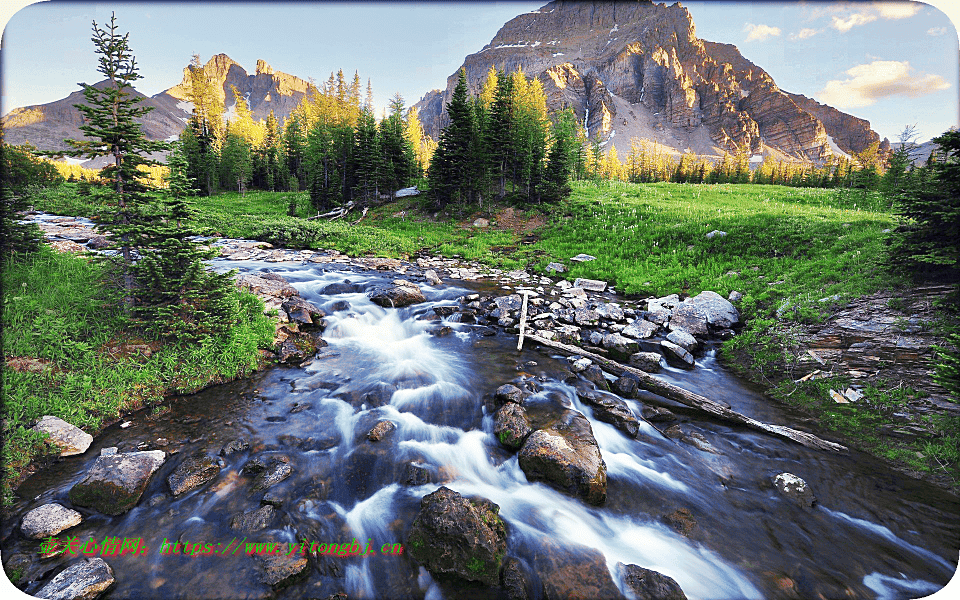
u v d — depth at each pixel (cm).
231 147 5697
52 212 2566
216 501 521
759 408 844
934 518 536
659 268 1831
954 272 932
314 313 1200
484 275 1980
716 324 1271
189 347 845
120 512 493
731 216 2169
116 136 758
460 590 422
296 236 2461
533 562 456
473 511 473
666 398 878
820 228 1680
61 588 381
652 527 521
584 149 5828
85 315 842
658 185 4253
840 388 835
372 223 3209
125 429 664
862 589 436
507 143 3356
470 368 966
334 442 656
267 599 398
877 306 1001
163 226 829
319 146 4509
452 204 3322
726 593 432
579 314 1373
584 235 2484
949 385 615
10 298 839
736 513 550
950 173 877
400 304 1404
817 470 642
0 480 518
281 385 841
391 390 827
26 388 645
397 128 4597
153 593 397
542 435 632
